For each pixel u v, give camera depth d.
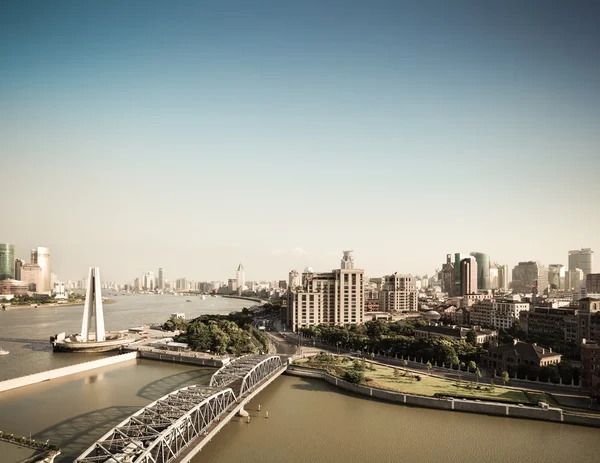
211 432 128.88
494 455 132.75
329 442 140.12
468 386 191.88
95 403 172.88
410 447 137.38
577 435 147.75
